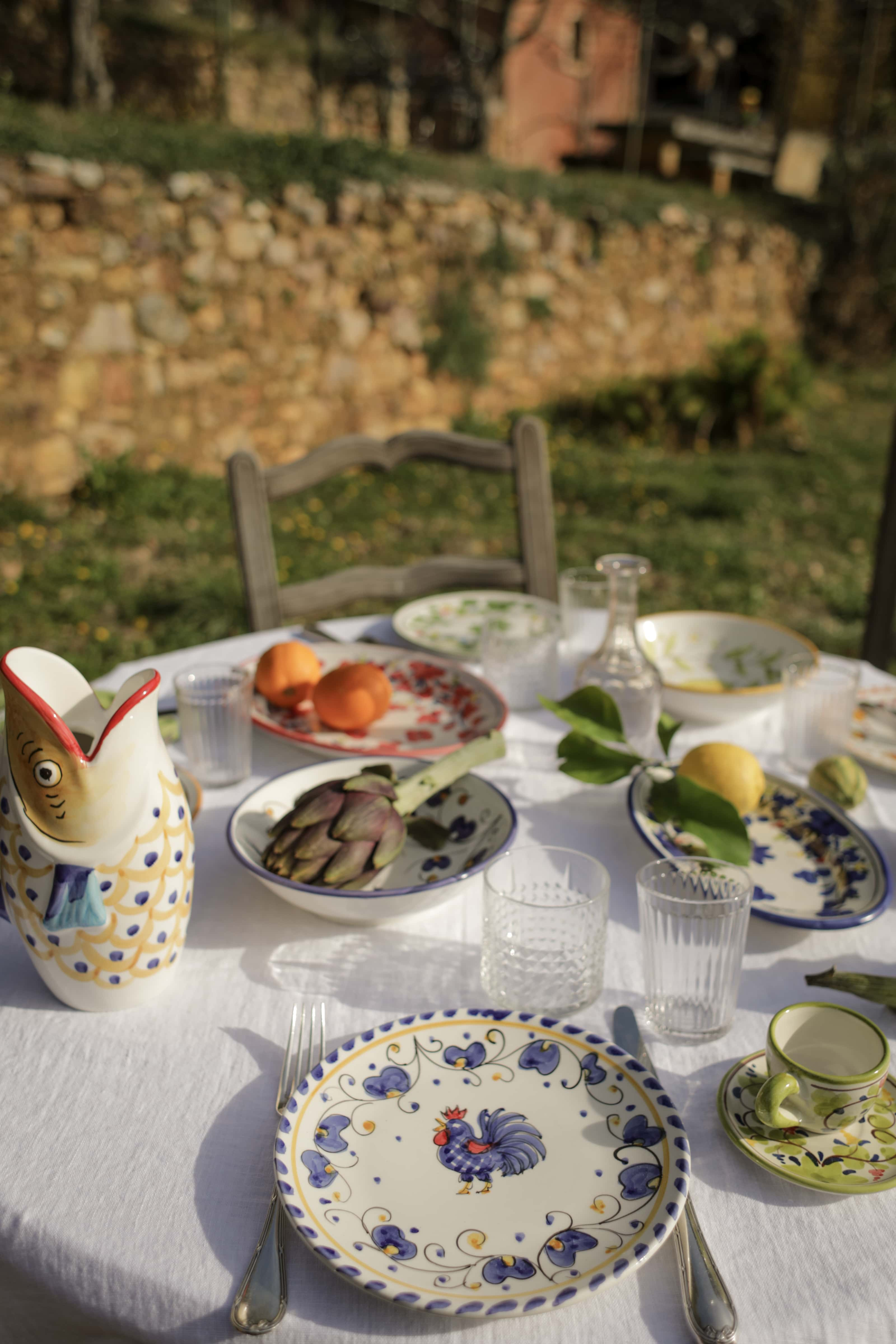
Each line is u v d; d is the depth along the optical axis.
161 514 4.88
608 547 5.06
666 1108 0.76
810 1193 0.74
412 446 2.07
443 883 0.98
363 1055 0.82
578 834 1.22
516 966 0.91
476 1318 0.63
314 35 8.25
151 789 0.85
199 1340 0.65
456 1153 0.74
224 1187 0.74
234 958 0.99
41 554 4.38
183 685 1.33
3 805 0.83
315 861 0.98
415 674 1.60
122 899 0.85
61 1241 0.70
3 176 4.45
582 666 1.38
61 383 4.82
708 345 7.67
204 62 7.95
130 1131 0.79
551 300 6.95
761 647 1.67
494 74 8.38
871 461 6.99
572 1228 0.68
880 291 9.51
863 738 1.46
